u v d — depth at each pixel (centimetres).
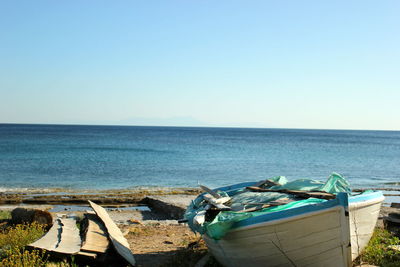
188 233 1373
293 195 869
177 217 1922
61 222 1185
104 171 3834
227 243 792
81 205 2238
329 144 10162
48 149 6250
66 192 2672
